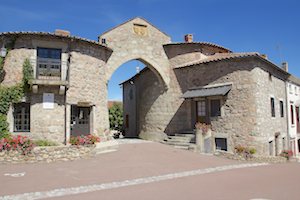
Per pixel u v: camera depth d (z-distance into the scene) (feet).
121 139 73.56
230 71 53.21
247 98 50.14
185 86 63.10
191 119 60.80
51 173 30.32
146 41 65.41
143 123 74.90
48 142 43.70
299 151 74.13
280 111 62.39
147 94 73.36
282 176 30.86
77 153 38.88
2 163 34.22
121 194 22.88
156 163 37.93
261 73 52.47
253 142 48.83
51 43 47.55
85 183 26.61
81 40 49.52
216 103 55.16
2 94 44.93
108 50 58.65
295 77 76.54
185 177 29.84
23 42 46.24
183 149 53.01
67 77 47.34
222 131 53.11
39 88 45.93
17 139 35.47
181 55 65.72
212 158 45.01
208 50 67.41
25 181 26.78
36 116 45.42
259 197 21.85
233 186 25.66
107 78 59.82
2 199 21.34
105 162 37.47
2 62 45.62
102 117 54.19
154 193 23.17
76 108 50.08
